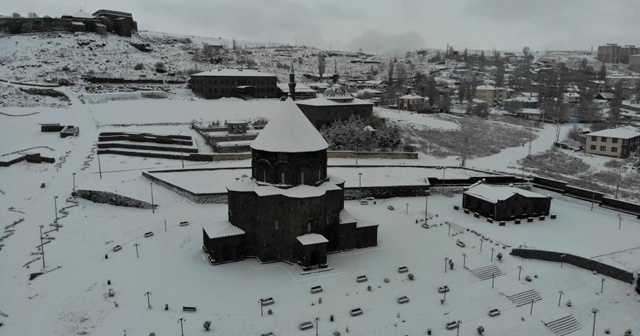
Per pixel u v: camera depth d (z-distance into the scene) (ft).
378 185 311.88
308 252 201.46
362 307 175.83
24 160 340.59
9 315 167.32
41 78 550.77
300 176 215.31
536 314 176.96
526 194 276.41
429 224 262.06
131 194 284.41
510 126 564.30
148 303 172.96
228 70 612.29
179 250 221.66
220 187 298.15
